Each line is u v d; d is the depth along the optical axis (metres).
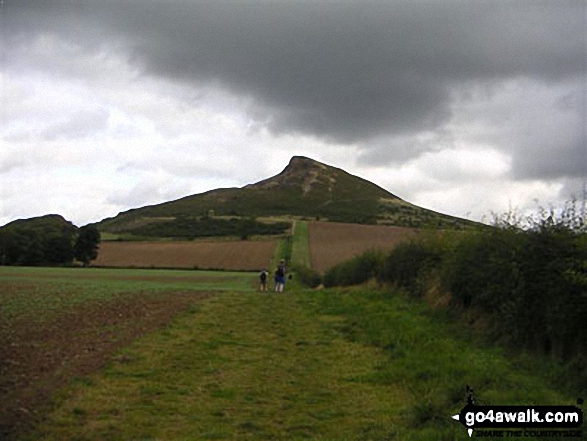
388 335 17.06
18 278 49.25
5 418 9.65
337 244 85.00
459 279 18.86
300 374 13.23
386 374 12.90
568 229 13.75
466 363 12.72
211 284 47.97
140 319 20.55
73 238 87.31
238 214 156.75
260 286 44.66
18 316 20.23
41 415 9.96
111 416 10.09
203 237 105.31
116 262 83.25
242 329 19.30
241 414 10.34
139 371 13.02
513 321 14.25
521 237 14.79
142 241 101.31
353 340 17.33
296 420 10.05
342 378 12.88
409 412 10.04
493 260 15.70
